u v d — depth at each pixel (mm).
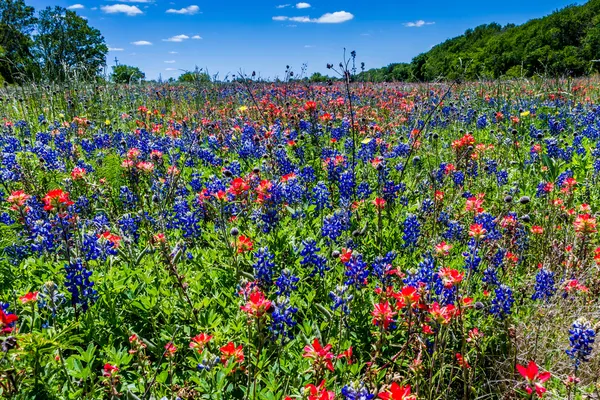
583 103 13297
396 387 2193
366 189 6078
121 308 3879
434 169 7051
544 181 6750
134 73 18000
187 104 14672
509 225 5105
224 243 4832
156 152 7043
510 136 9852
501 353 3771
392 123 11125
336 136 9180
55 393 2898
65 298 3770
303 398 2660
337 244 4922
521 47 39000
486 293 4066
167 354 3285
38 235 4410
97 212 5957
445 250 3672
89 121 9977
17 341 2678
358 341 3590
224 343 3479
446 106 11859
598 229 5695
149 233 5105
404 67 39281
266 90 15469
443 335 3334
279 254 4586
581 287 4230
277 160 6898
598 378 3459
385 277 3697
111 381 2793
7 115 11352
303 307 4004
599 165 7109
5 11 35406
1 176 6090
